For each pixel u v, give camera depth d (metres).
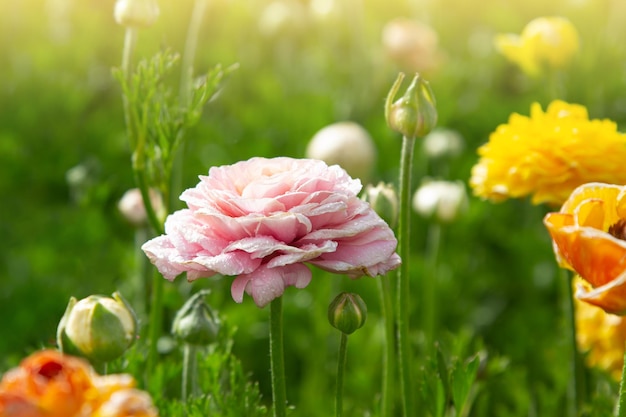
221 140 1.41
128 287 1.07
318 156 1.11
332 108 1.49
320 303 1.03
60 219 1.37
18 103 1.58
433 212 1.00
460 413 0.78
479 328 1.21
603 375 0.92
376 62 1.59
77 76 1.66
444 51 1.82
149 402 0.57
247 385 0.78
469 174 1.38
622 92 1.52
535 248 1.30
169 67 0.82
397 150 1.41
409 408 0.77
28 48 1.67
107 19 1.73
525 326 1.19
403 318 0.76
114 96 1.68
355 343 1.06
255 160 0.67
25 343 1.10
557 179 0.83
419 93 0.73
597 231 0.64
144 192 0.82
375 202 0.79
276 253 0.65
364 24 1.82
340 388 0.71
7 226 1.38
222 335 0.84
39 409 0.55
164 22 1.59
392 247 0.65
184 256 0.65
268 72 1.69
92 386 0.56
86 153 1.48
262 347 1.11
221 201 0.65
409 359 0.77
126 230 1.29
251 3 1.79
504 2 1.83
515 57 1.06
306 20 1.81
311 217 0.64
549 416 0.96
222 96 1.59
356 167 1.11
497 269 1.30
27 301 1.16
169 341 0.97
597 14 1.62
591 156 0.83
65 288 1.17
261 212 0.65
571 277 0.86
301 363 1.12
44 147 1.50
